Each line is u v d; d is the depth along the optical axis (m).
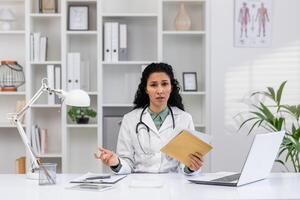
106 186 2.10
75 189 2.07
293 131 3.66
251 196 1.88
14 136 4.32
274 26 4.20
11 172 4.33
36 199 1.87
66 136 4.05
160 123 2.91
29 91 4.03
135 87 4.29
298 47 4.20
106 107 4.29
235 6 4.15
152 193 1.96
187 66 4.31
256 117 3.99
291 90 4.20
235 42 4.16
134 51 4.30
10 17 4.10
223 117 4.16
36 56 4.08
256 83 4.18
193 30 4.30
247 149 4.17
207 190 2.02
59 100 4.11
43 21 4.29
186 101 4.34
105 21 4.26
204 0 4.07
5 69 4.11
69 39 4.25
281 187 2.09
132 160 2.89
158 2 4.04
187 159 2.35
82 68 4.14
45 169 2.20
